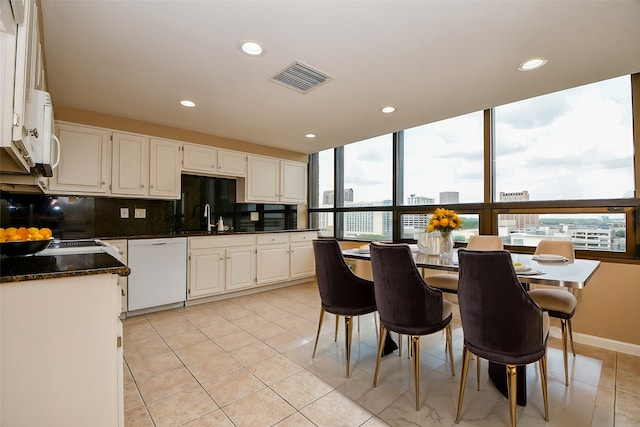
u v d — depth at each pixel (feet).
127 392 6.19
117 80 7.96
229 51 6.61
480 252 4.90
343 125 11.69
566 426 5.19
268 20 5.57
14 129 3.07
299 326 9.84
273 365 7.32
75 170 9.87
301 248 15.53
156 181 11.51
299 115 10.61
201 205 13.70
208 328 9.61
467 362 5.36
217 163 13.20
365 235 14.83
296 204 16.53
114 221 11.32
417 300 5.86
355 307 7.07
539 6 5.14
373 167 14.48
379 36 6.05
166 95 8.92
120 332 4.24
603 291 8.16
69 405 3.78
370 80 7.93
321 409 5.69
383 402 5.91
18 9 2.72
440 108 9.87
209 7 5.23
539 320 4.90
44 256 5.15
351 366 7.31
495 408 5.72
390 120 11.05
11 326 3.51
